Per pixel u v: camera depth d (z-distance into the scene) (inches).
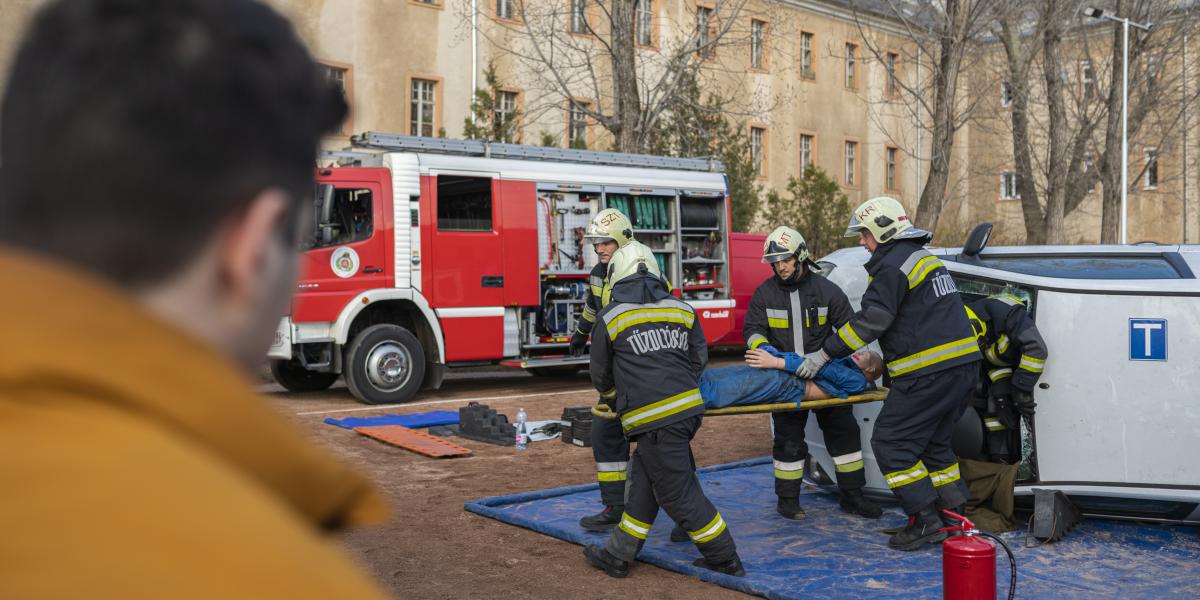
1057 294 226.5
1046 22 1002.1
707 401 213.5
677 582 200.8
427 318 456.1
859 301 265.4
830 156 1275.8
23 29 20.7
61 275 19.6
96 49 20.2
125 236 20.7
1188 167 1342.3
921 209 828.6
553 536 234.1
